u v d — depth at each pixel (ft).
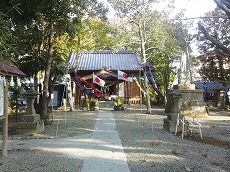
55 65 41.14
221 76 84.94
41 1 29.89
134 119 44.57
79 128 33.88
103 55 86.74
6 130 19.43
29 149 21.74
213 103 83.20
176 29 57.67
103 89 80.07
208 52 81.00
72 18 37.93
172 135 28.37
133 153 20.39
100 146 22.99
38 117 30.55
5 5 28.22
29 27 36.27
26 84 45.11
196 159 18.57
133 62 80.84
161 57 78.48
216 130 32.58
